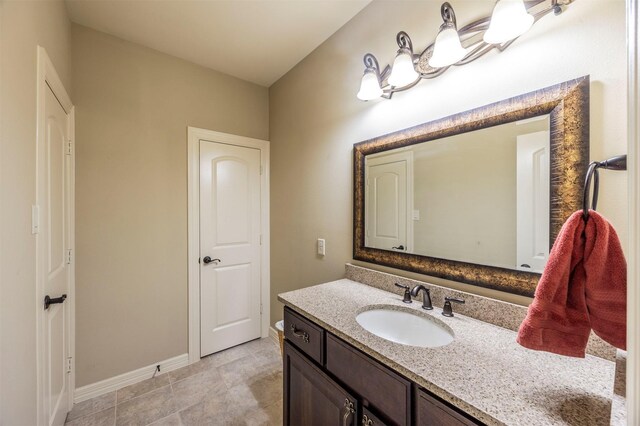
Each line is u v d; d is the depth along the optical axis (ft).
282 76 7.83
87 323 5.68
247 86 8.10
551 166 3.00
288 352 4.22
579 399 2.03
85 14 5.35
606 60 2.67
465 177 3.78
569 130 2.87
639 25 1.20
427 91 4.24
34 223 3.32
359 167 5.34
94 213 5.75
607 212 2.66
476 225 3.67
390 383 2.63
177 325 6.87
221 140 7.58
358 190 5.37
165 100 6.69
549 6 2.98
